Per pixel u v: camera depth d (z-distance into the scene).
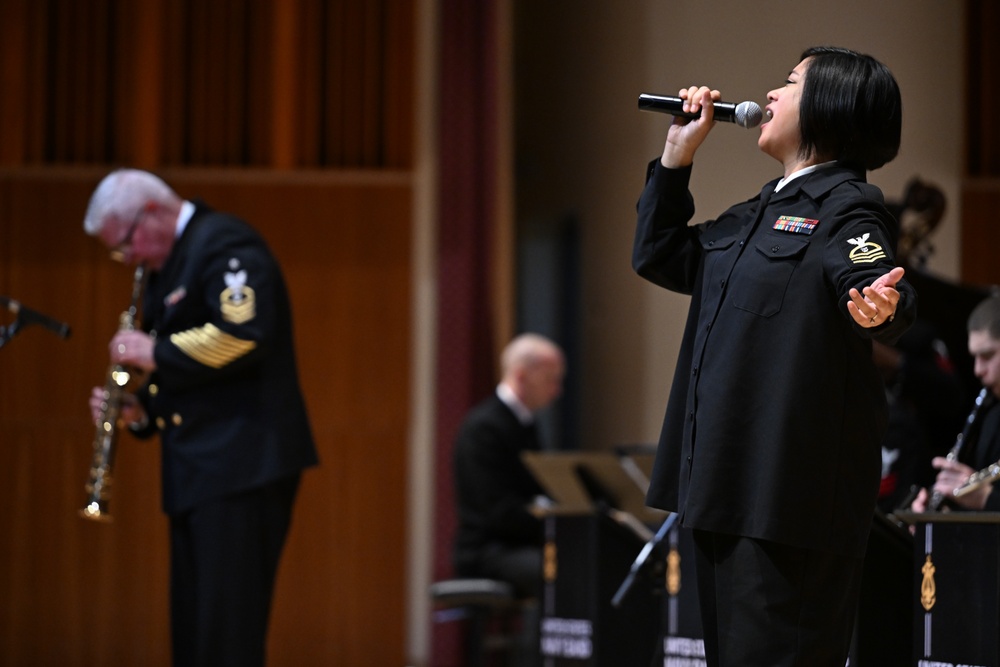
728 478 4.37
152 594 13.62
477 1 14.38
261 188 14.04
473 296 14.23
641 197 5.09
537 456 9.95
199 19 14.07
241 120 14.09
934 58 13.99
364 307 14.09
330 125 14.13
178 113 14.01
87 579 13.65
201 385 7.25
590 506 8.83
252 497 7.16
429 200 14.24
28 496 13.73
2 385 13.82
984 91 14.01
